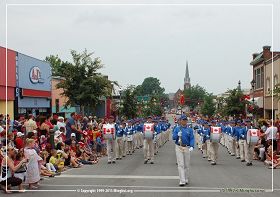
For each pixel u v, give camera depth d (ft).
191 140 46.75
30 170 43.75
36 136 56.44
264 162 70.69
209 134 73.10
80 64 116.98
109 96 125.90
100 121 98.48
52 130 59.47
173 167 64.13
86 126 82.84
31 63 118.93
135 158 79.61
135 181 49.29
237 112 163.43
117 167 63.93
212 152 69.67
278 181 49.90
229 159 79.10
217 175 55.16
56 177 52.37
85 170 59.72
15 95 107.76
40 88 126.00
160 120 112.37
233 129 80.94
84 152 70.03
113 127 70.03
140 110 214.07
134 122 100.32
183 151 46.57
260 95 169.89
